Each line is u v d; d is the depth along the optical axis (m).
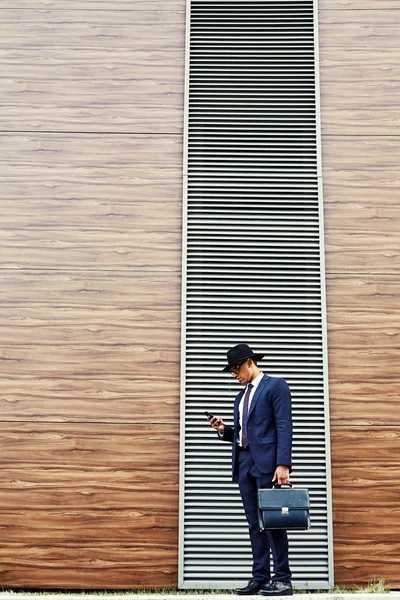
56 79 6.70
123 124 6.61
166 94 6.68
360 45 6.80
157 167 6.52
